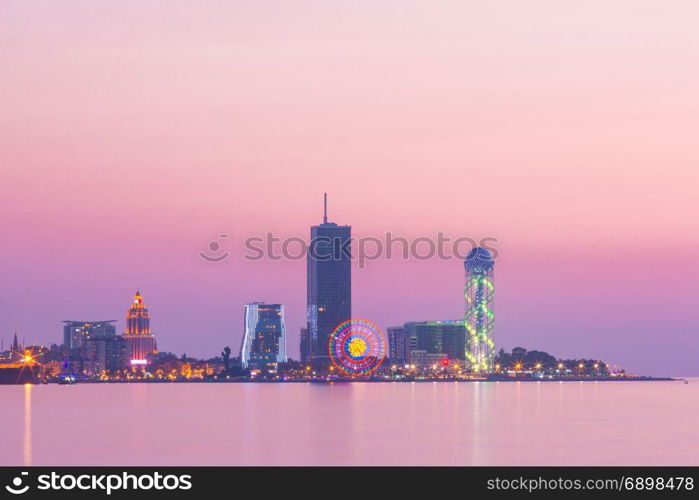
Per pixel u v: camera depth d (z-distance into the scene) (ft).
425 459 608.60
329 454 637.71
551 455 630.33
